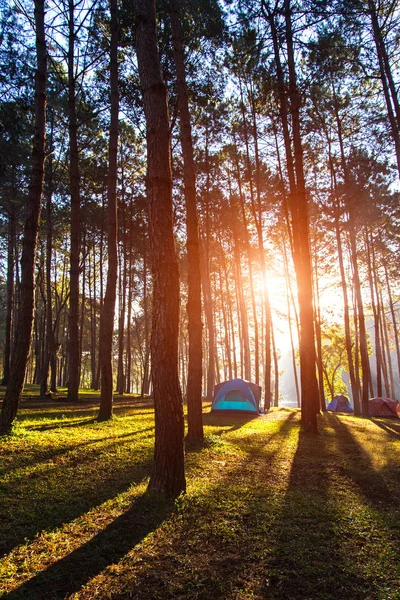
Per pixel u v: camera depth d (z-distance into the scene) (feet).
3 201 70.13
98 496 17.01
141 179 84.89
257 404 60.13
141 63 18.60
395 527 14.37
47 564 11.53
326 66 45.37
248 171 72.23
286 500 17.15
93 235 91.91
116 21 40.11
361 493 18.70
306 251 39.73
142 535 13.38
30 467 20.01
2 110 40.24
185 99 33.40
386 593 10.00
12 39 38.68
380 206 69.62
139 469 21.12
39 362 126.72
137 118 58.54
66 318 147.33
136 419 40.19
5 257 90.94
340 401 100.78
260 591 10.18
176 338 17.65
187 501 16.25
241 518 14.94
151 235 17.87
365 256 83.30
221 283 112.16
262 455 26.63
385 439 36.19
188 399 30.40
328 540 13.16
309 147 66.54
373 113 58.70
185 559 11.76
